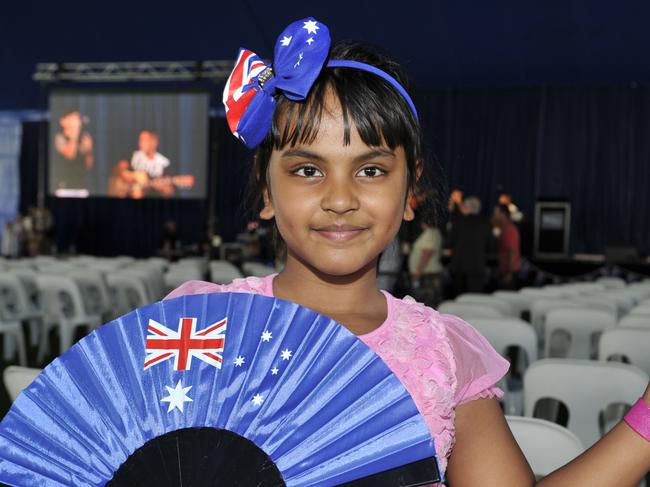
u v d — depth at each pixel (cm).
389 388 68
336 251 79
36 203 1695
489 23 1085
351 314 87
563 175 1366
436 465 66
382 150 79
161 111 1275
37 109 1522
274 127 80
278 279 91
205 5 1055
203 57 1198
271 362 69
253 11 1056
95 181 1294
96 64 1238
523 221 1365
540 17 1057
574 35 1101
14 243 1468
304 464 66
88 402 68
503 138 1389
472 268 831
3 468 65
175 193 1279
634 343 332
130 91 1280
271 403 68
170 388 68
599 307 469
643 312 434
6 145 1714
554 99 1366
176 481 66
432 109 1409
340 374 69
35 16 1127
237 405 68
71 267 730
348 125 77
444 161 1407
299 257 87
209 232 1274
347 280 87
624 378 264
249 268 759
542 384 274
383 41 1132
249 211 95
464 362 88
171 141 1274
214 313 71
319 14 1062
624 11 1023
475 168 1402
